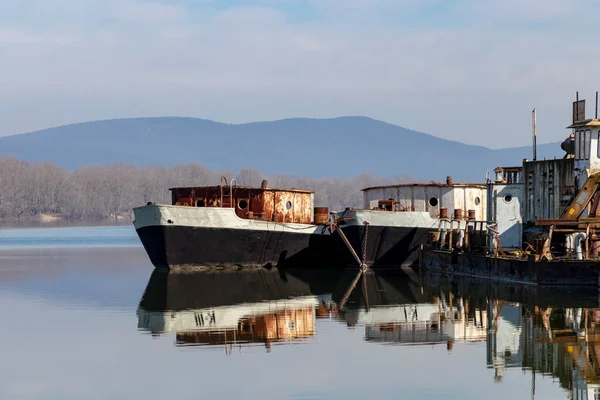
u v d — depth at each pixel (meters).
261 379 37.91
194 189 79.31
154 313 54.09
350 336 46.75
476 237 77.06
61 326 49.66
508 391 36.16
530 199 75.19
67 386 37.00
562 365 40.19
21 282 71.69
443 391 36.22
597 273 60.19
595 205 66.69
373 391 36.12
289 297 61.09
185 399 35.12
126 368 39.81
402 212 77.44
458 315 52.81
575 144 71.56
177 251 74.19
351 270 78.19
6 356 42.16
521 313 52.84
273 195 79.06
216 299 60.12
